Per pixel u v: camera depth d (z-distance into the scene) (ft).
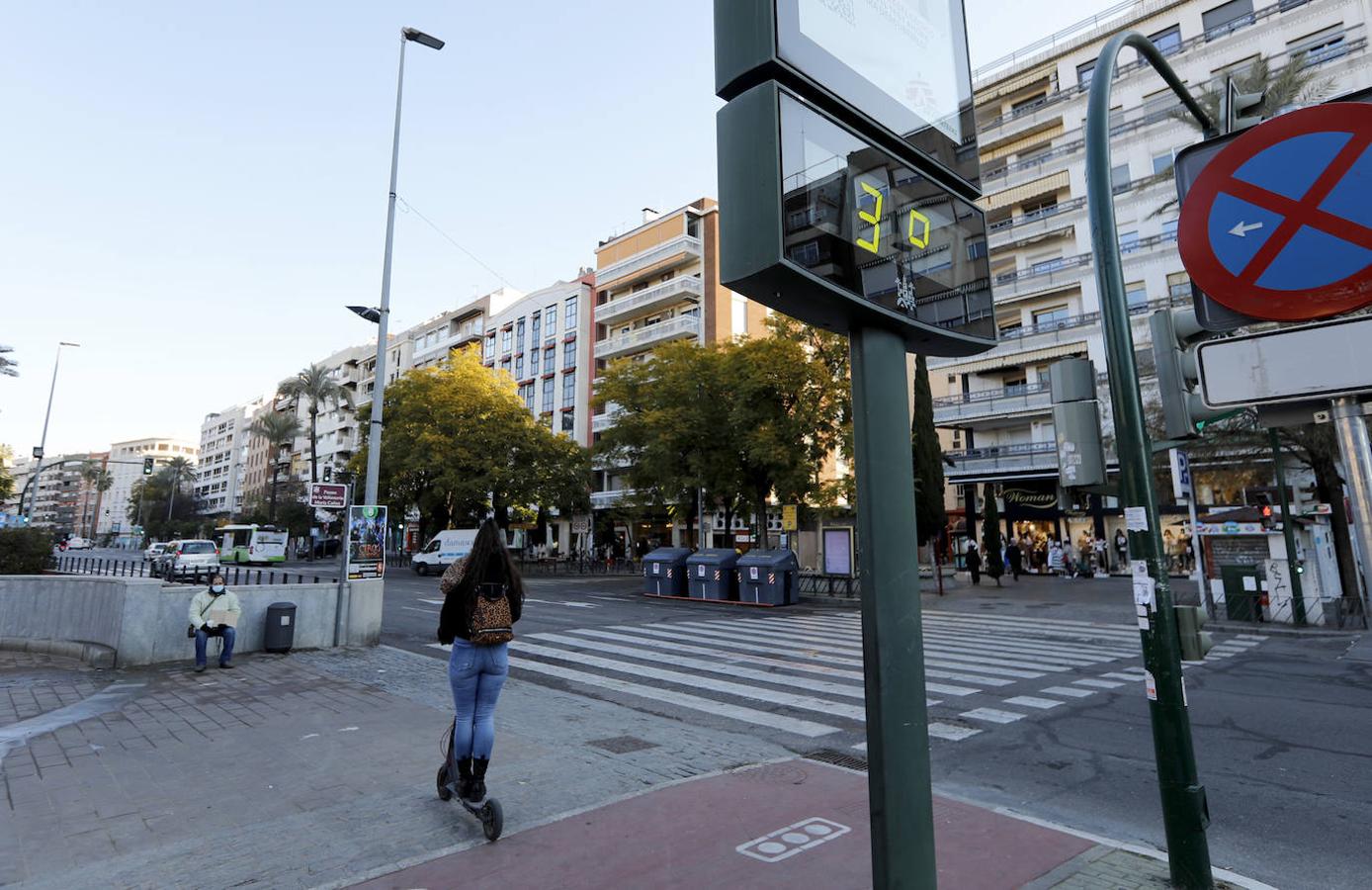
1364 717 23.70
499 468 117.08
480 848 12.64
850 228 7.45
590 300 173.78
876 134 8.28
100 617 34.06
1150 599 11.50
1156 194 97.66
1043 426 107.76
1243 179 7.78
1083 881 11.48
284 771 17.06
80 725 21.48
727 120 7.23
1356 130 7.19
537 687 27.76
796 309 7.59
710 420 79.97
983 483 111.86
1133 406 11.43
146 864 12.10
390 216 44.60
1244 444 59.82
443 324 228.02
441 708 23.76
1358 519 6.68
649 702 26.00
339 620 38.01
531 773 16.89
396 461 117.91
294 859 12.26
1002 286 111.55
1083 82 109.70
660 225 154.10
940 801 15.53
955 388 118.01
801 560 100.22
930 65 9.39
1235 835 14.33
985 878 11.59
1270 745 20.62
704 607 62.90
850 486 71.46
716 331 140.56
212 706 24.02
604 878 11.49
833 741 21.13
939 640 42.60
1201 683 29.73
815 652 37.17
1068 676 30.89
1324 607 48.55
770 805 14.84
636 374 91.45
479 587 13.98
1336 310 7.16
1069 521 105.29
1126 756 19.52
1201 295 8.12
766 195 6.63
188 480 373.61
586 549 153.79
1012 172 115.75
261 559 142.72
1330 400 7.03
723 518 131.95
